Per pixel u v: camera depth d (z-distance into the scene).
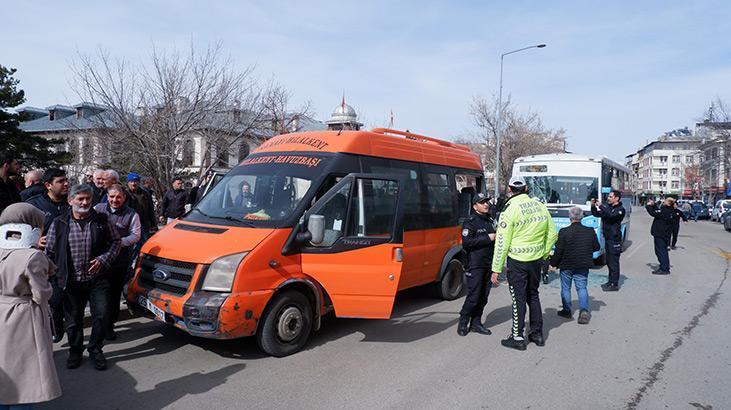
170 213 10.25
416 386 4.83
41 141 29.55
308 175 6.12
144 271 5.68
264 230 5.45
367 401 4.47
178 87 14.65
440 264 8.24
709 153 66.00
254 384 4.79
